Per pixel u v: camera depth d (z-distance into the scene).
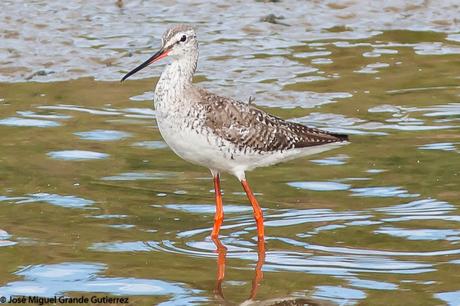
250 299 10.93
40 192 14.06
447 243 12.43
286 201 14.01
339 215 13.45
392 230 12.88
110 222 13.16
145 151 15.79
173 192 14.33
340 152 15.77
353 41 20.64
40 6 21.17
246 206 13.92
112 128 16.66
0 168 14.84
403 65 19.53
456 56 20.00
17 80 18.50
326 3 22.08
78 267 11.69
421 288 11.13
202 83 18.27
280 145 13.16
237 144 12.86
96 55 19.38
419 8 22.03
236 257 12.16
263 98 17.77
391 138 16.23
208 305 10.77
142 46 19.86
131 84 18.56
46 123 16.77
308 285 11.29
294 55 19.81
